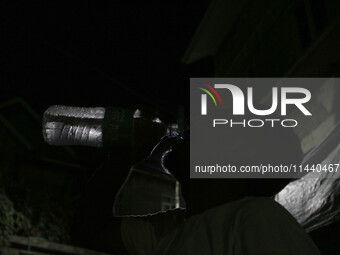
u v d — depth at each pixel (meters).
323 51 6.56
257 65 9.29
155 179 10.63
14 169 11.95
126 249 0.99
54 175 12.59
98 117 1.01
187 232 0.79
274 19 8.76
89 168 1.09
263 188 0.87
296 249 0.66
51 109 1.06
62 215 11.20
